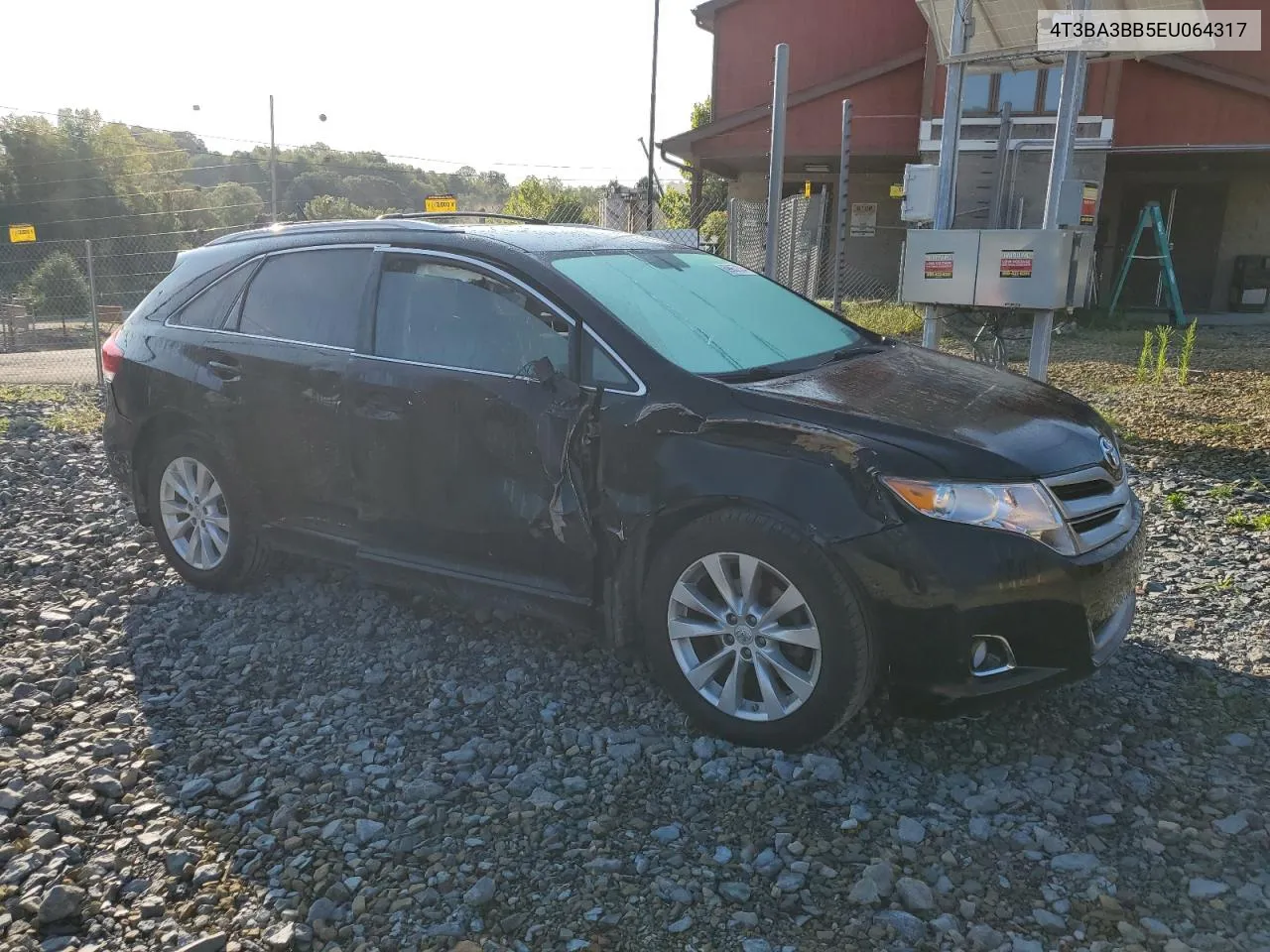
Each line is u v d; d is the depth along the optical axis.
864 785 3.21
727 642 3.43
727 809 3.10
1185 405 8.98
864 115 18.22
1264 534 5.40
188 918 2.67
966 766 3.33
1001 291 6.16
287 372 4.40
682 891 2.73
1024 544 3.09
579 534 3.65
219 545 4.80
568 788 3.23
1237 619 4.37
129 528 5.89
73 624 4.56
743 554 3.31
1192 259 19.25
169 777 3.32
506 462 3.82
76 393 11.62
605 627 3.72
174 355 4.80
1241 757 3.34
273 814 3.12
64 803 3.15
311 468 4.39
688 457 3.41
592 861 2.86
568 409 3.62
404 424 4.05
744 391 3.47
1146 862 2.82
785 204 17.64
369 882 2.80
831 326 4.58
